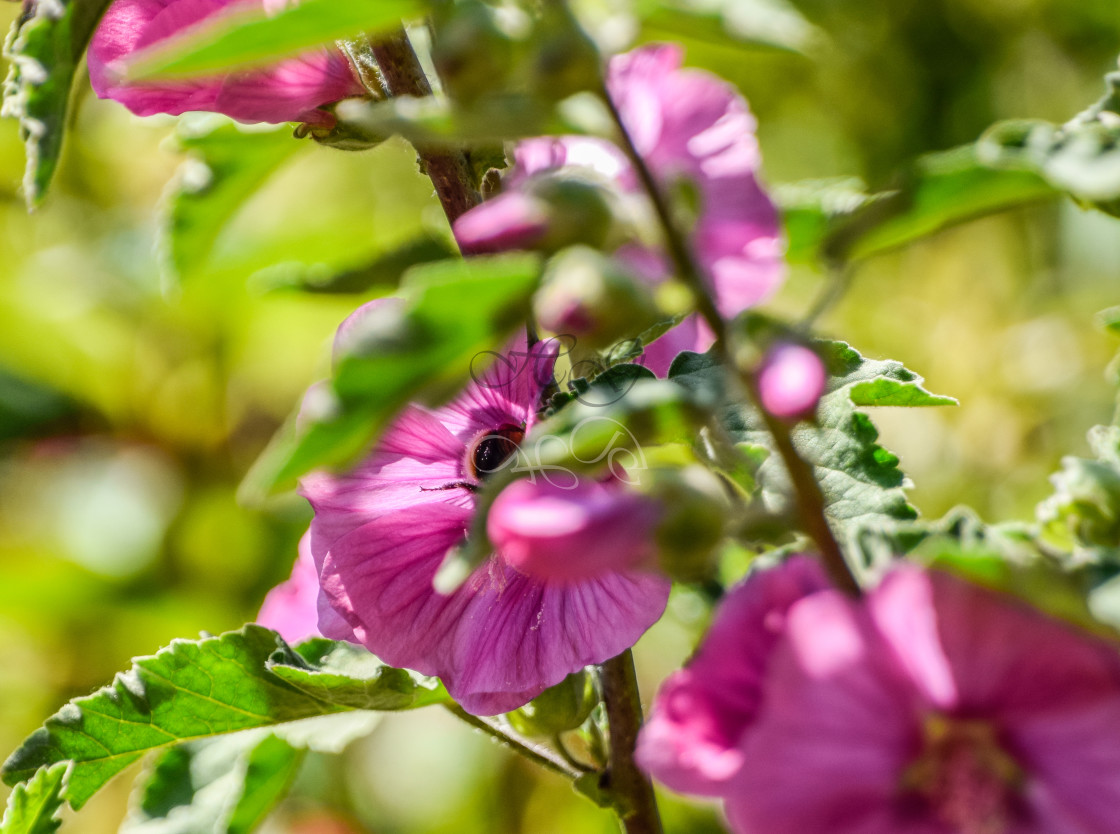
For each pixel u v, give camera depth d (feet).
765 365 1.56
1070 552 1.65
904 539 1.63
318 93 1.86
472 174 1.88
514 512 1.54
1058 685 1.54
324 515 1.83
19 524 4.16
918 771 1.55
